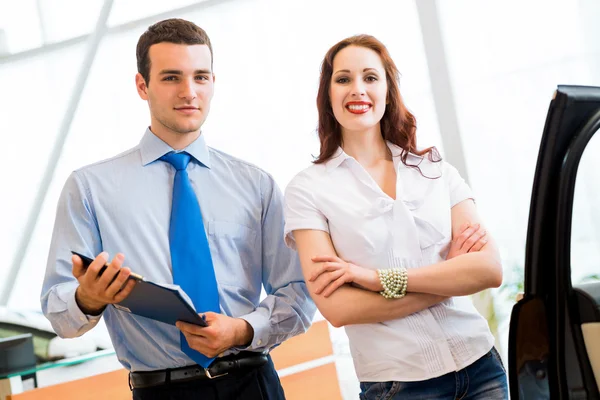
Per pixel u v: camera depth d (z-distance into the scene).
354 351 1.91
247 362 1.99
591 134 1.09
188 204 2.03
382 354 1.84
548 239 1.12
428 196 1.97
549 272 1.12
